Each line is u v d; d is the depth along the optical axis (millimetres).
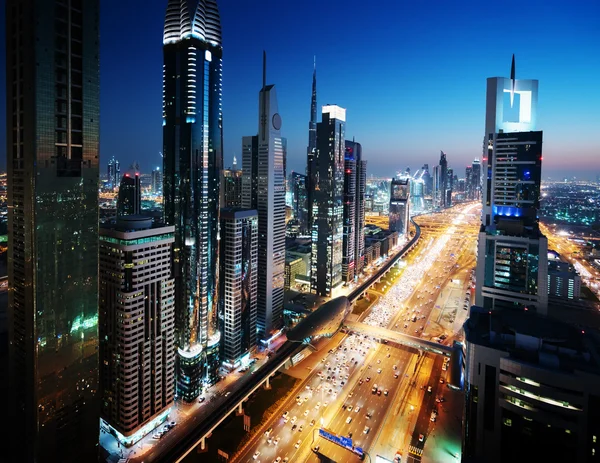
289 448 196750
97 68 160250
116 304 187875
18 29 143125
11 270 154875
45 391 151000
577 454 122000
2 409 180875
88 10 156250
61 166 149875
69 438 160000
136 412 193125
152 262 194875
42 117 143250
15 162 149125
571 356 130750
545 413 125688
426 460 187500
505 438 134000
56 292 151750
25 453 156125
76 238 156625
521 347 136000
